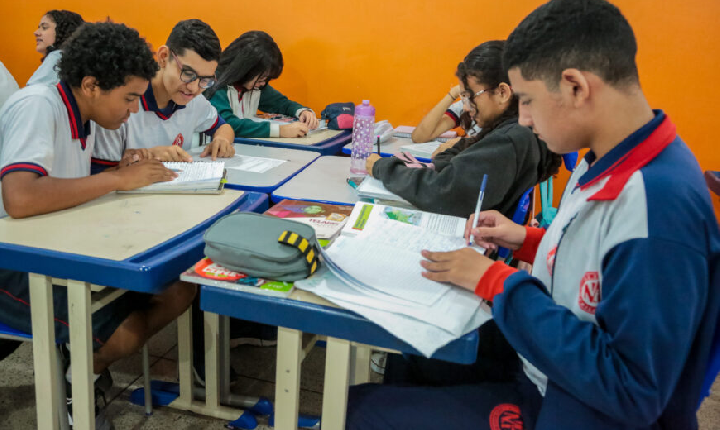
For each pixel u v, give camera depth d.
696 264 0.68
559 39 0.76
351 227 1.24
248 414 1.66
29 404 1.67
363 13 3.07
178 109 2.02
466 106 1.60
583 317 0.81
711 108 2.76
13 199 1.20
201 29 1.76
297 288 0.96
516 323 0.82
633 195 0.73
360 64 3.17
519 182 1.49
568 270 0.84
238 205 1.45
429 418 0.94
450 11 2.95
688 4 2.66
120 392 1.77
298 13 3.16
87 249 1.07
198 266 0.99
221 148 2.02
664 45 2.74
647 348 0.69
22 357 1.91
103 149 1.77
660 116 0.78
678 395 0.75
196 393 1.76
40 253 1.04
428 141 2.65
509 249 1.32
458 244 1.18
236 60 2.61
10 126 1.30
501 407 0.95
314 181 1.78
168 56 1.81
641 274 0.69
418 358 1.21
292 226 1.04
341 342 0.92
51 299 1.12
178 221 1.26
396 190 1.52
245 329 1.98
